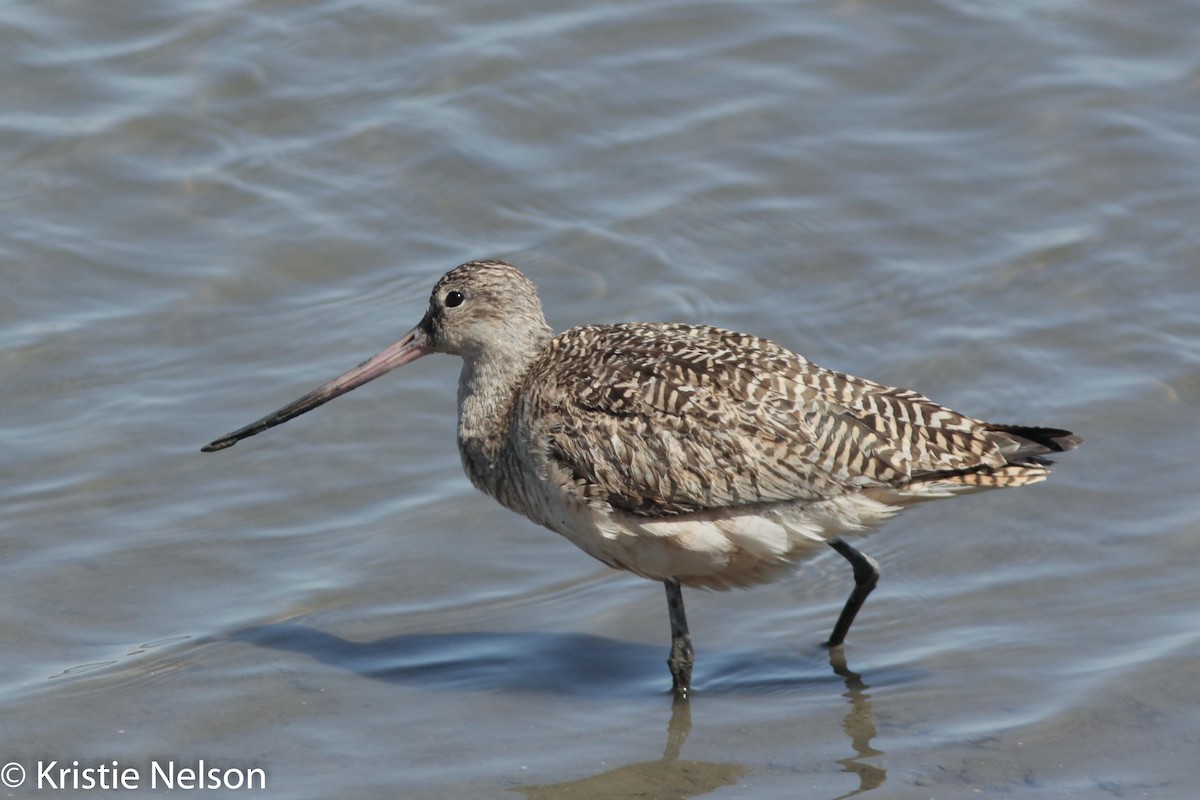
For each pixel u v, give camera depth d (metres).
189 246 16.69
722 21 19.61
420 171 17.62
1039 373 15.25
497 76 18.72
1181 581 12.82
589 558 13.62
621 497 11.78
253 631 12.52
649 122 18.34
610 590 13.26
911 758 11.00
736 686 12.02
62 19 19.11
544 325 12.91
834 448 11.44
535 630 12.72
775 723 11.52
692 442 11.64
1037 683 11.75
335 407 15.05
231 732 11.33
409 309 16.11
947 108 18.59
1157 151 17.95
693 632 12.74
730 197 17.45
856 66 19.03
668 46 19.30
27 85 18.30
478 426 12.80
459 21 19.47
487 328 12.73
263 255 16.62
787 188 17.59
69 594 12.77
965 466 11.41
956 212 17.31
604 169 17.80
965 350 15.55
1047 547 13.34
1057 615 12.55
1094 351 15.54
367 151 17.78
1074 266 16.59
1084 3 19.94
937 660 12.16
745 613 12.96
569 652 12.46
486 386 12.81
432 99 18.44
